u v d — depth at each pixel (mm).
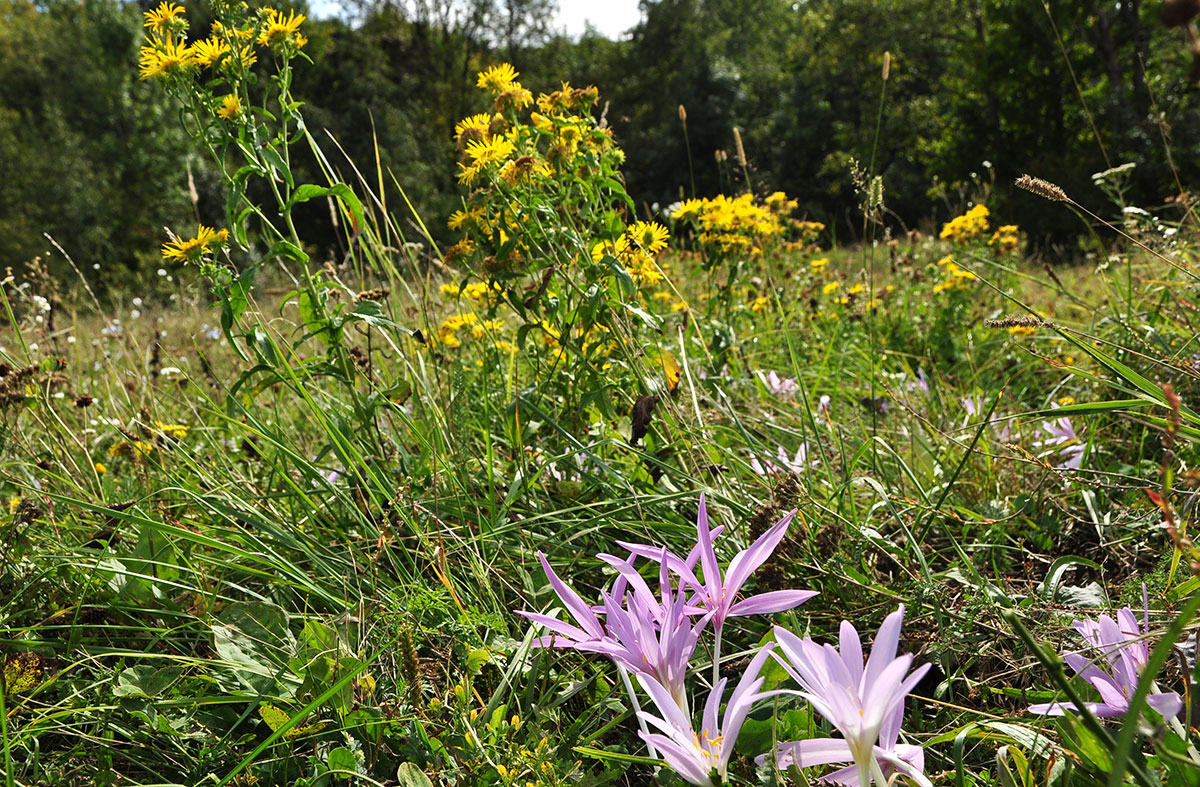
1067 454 2023
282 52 2074
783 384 2732
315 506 1923
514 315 3074
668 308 3443
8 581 1744
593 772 1220
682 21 43656
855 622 1466
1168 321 2512
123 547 1914
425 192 27359
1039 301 3904
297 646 1456
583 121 2301
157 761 1295
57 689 1457
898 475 2070
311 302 2098
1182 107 13156
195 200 2160
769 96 33375
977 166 19703
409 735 1254
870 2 24500
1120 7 15828
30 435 2652
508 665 1394
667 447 1999
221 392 3123
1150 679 615
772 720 1021
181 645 1617
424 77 41031
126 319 5098
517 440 2033
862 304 3496
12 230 22125
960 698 1316
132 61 27172
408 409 2604
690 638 1054
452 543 1761
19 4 35906
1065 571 1685
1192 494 1512
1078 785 945
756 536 1529
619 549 1771
